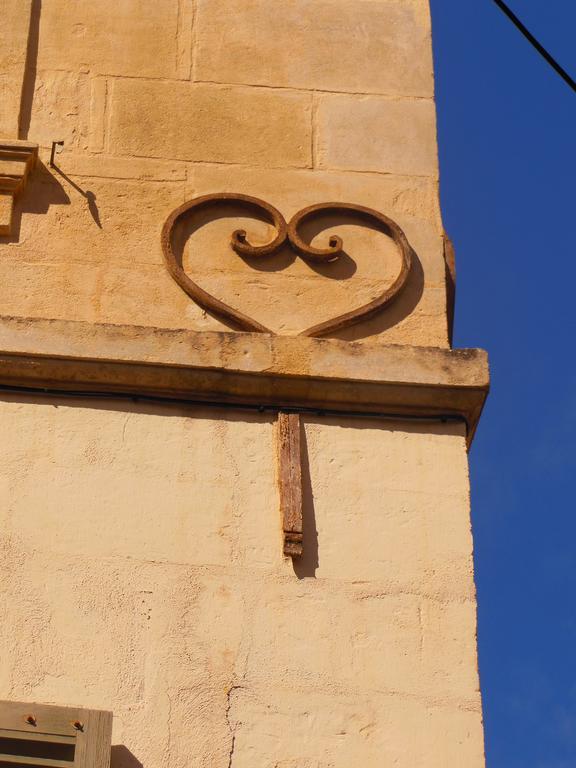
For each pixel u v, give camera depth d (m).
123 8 13.59
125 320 12.17
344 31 13.71
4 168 12.58
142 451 11.52
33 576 10.91
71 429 11.58
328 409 11.84
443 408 11.91
